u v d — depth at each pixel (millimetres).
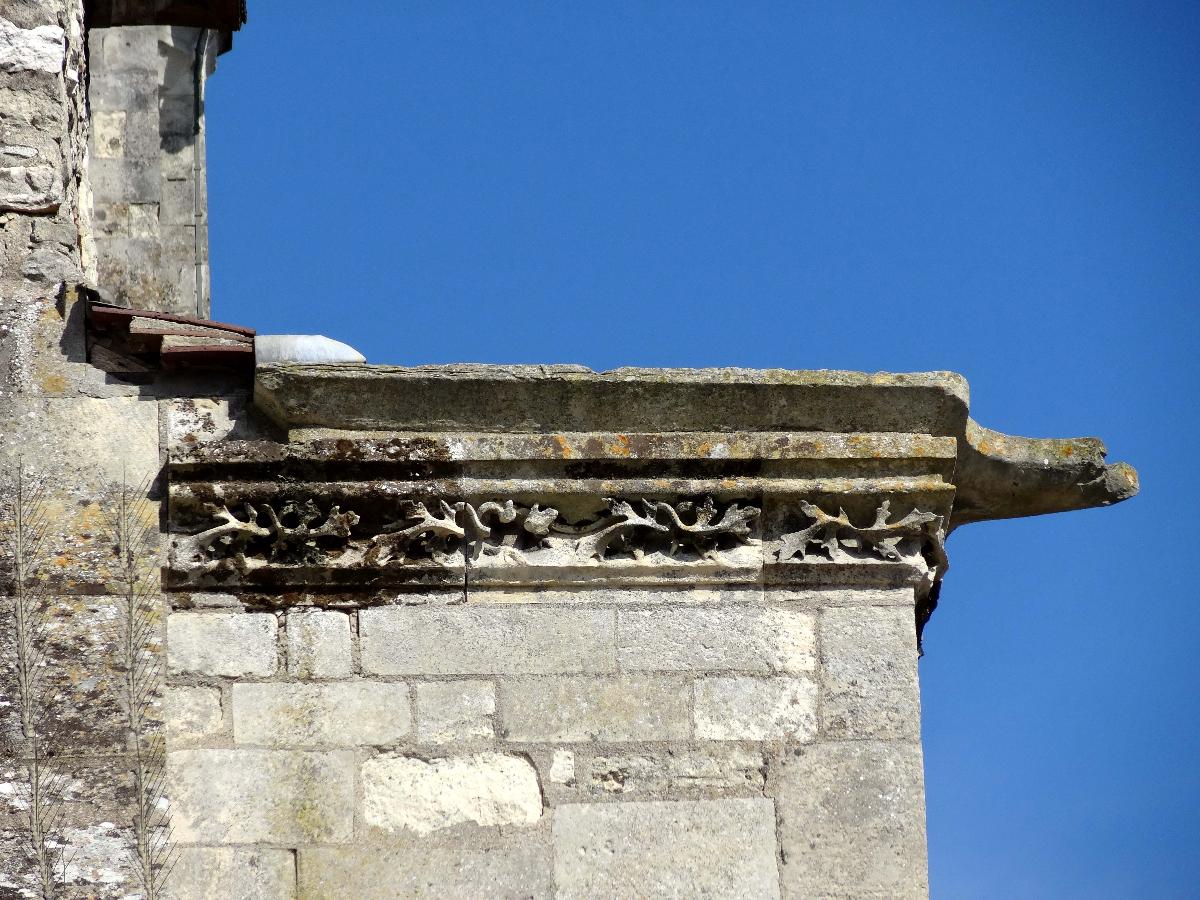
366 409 27188
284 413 27125
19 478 26812
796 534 27469
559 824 26047
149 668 26203
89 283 28312
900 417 27906
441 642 26641
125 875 25312
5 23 29297
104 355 27578
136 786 25688
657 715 26609
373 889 25578
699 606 27141
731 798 26328
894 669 27078
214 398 27469
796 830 26281
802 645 27094
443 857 25766
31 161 28516
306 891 25500
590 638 26828
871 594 27453
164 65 39812
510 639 26750
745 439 27562
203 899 25344
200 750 25938
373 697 26344
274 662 26406
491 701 26469
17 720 25781
